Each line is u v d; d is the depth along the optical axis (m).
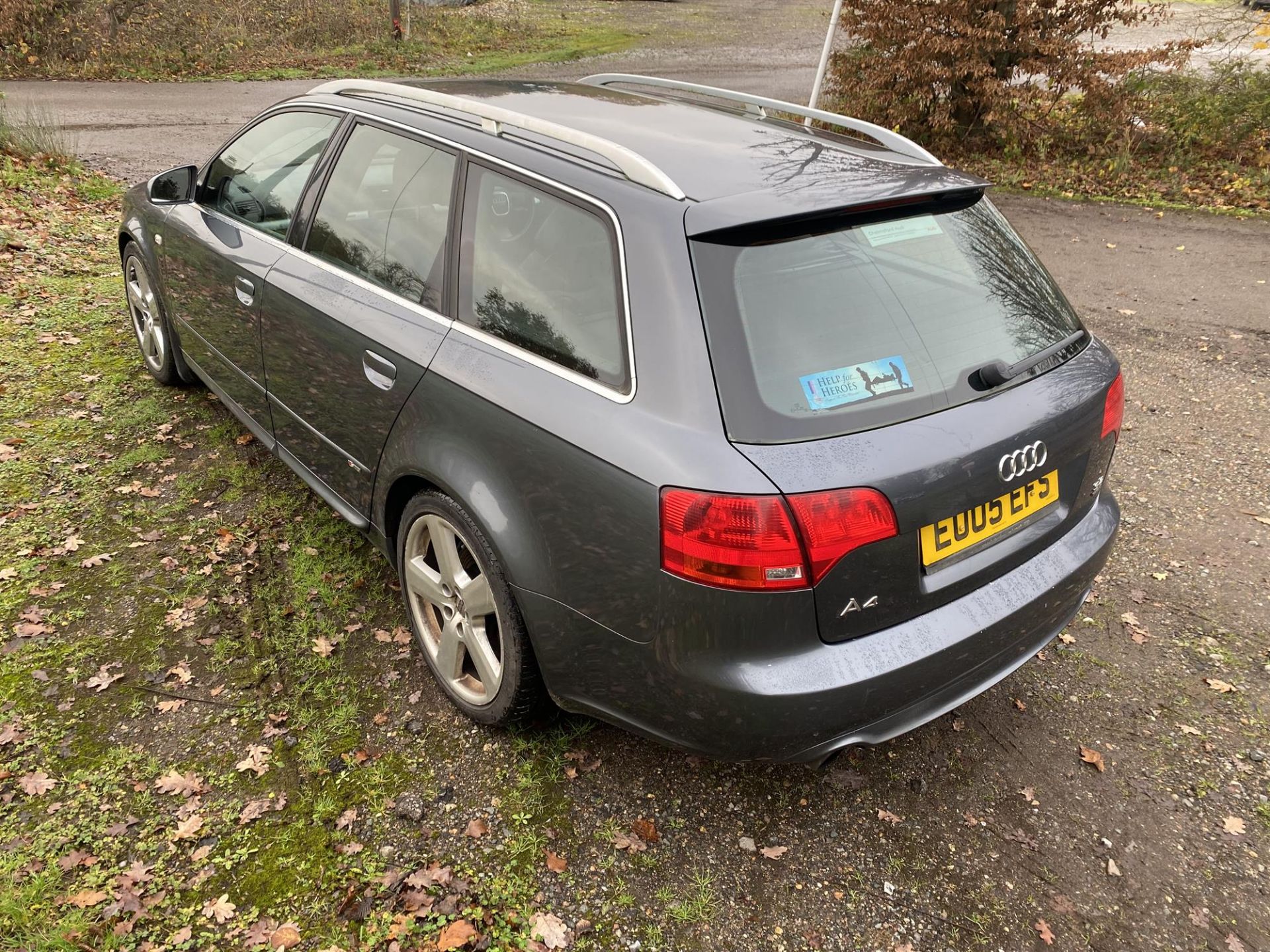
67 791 2.36
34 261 6.28
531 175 2.39
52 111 11.92
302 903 2.13
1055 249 7.88
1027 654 2.42
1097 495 2.64
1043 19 10.57
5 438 4.04
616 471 1.99
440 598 2.65
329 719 2.66
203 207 3.88
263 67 16.84
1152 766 2.68
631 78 3.54
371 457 2.80
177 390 4.61
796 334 1.99
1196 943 2.16
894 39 10.91
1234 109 10.59
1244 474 4.33
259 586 3.22
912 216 2.34
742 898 2.21
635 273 2.06
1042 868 2.34
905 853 2.36
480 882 2.21
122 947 2.00
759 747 2.01
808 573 1.88
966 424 2.07
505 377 2.29
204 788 2.40
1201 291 6.86
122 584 3.17
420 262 2.66
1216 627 3.29
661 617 1.99
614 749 2.62
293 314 3.07
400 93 3.05
